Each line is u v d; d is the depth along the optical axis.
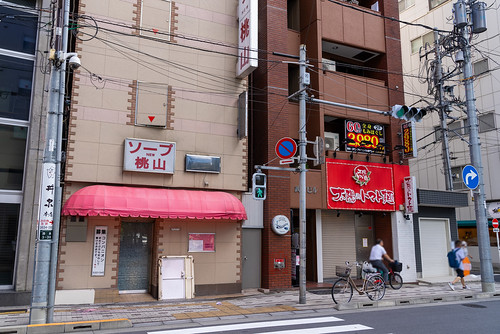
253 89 16.22
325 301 11.66
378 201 16.70
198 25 14.02
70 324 8.01
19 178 11.37
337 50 18.16
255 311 10.09
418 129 29.45
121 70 12.66
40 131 11.49
